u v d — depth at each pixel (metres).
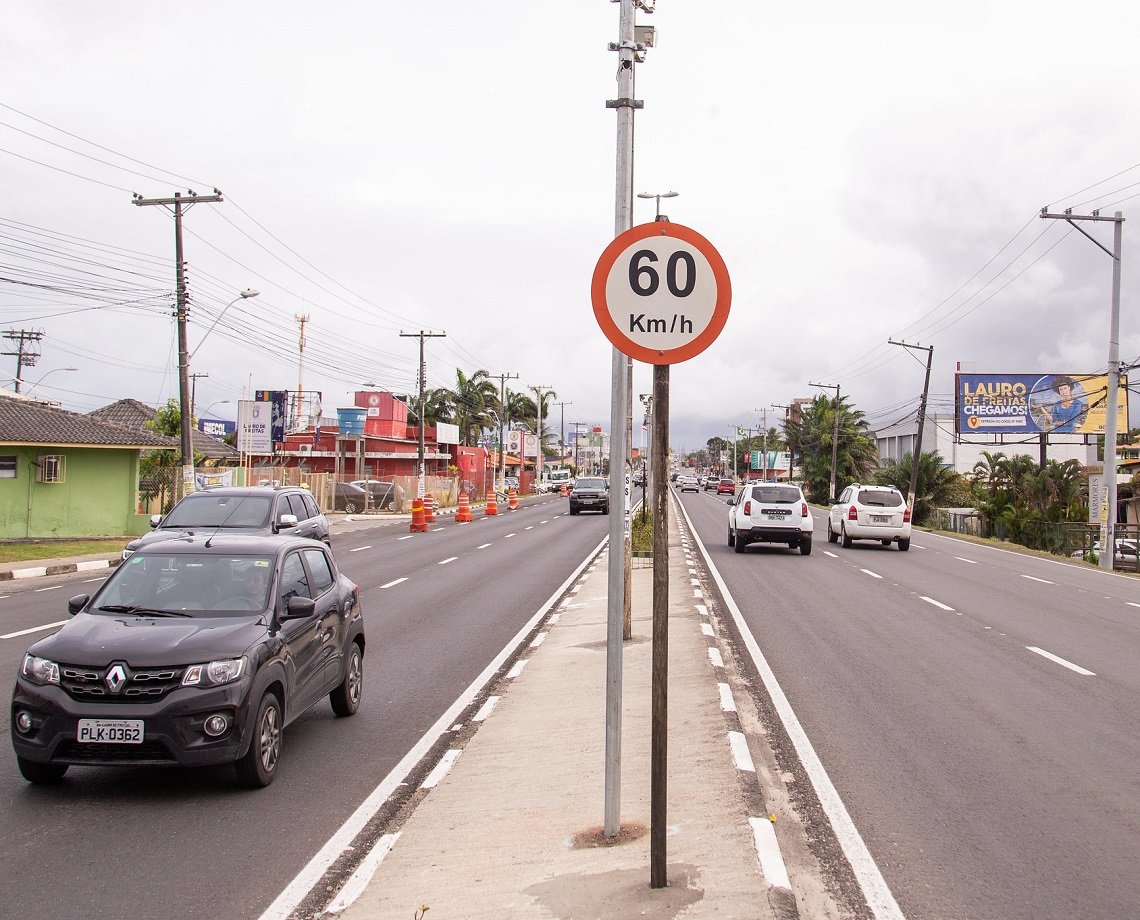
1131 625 16.20
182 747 6.79
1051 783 7.41
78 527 32.56
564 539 35.62
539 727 8.92
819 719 9.34
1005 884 5.51
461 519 48.50
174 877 5.61
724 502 80.38
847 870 5.70
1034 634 14.89
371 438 67.19
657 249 5.21
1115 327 32.84
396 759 8.05
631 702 9.75
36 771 7.09
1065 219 32.88
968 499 64.88
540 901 5.09
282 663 7.66
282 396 57.69
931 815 6.67
